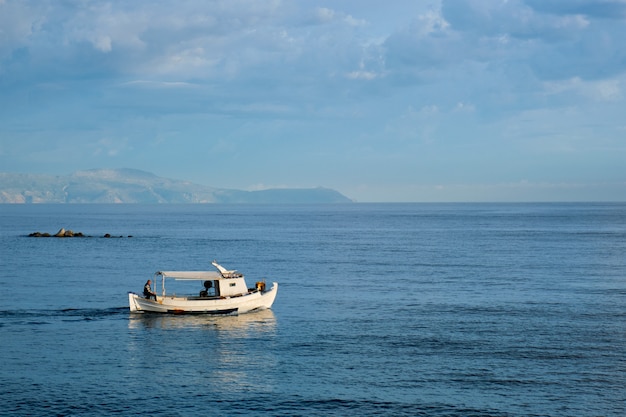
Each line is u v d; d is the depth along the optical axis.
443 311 77.44
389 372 53.62
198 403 47.25
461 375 52.75
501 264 128.25
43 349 60.44
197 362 56.72
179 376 52.97
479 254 150.25
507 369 54.19
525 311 77.19
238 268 122.06
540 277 107.50
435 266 124.88
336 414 45.31
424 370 54.06
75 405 46.72
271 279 106.19
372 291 92.81
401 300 85.19
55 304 81.44
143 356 58.47
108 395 48.69
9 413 45.19
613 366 54.88
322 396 48.47
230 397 48.34
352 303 83.06
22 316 74.19
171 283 105.44
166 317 74.50
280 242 191.38
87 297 86.94
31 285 97.75
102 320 72.69
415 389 49.78
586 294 89.44
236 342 63.28
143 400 47.75
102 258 139.88
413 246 175.88
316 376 52.81
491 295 88.88
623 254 148.75
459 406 46.50
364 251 159.62
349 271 116.88
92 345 62.06
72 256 144.12
